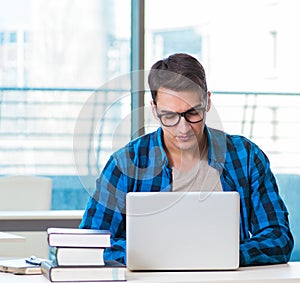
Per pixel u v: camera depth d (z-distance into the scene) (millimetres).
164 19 6172
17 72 6227
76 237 2434
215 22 6242
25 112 6250
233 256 2584
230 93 6297
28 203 4734
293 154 6340
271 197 2869
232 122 6309
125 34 6234
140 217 2551
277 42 6301
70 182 6336
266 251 2734
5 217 4445
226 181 2846
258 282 2428
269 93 6324
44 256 4340
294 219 6355
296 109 6348
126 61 6234
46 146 6289
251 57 6301
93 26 6234
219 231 2578
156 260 2561
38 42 6223
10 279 2453
